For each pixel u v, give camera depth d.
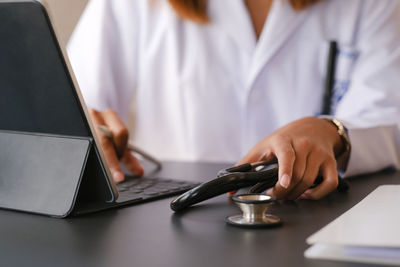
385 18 1.25
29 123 0.54
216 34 1.32
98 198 0.54
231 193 0.61
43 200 0.51
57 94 0.49
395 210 0.45
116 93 1.36
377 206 0.47
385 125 0.85
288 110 1.29
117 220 0.48
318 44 1.29
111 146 0.78
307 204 0.55
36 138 0.54
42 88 0.50
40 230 0.45
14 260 0.36
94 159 0.52
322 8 1.29
